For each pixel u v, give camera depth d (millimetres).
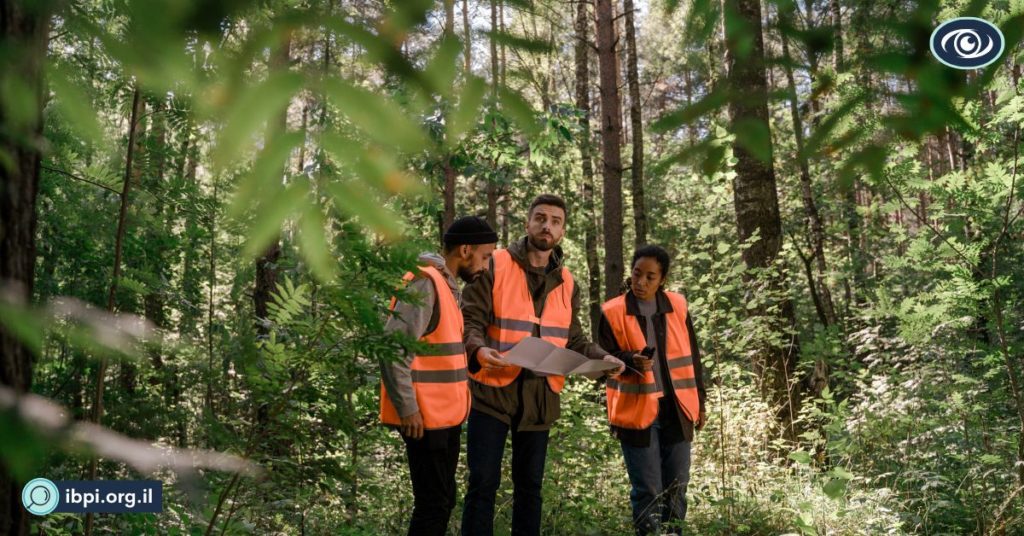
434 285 3201
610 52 11398
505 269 3928
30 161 931
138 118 2197
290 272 1908
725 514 4586
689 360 4387
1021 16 642
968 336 5473
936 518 4402
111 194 2725
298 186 468
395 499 4340
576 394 6004
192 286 4312
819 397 7230
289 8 459
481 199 17281
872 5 661
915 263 5156
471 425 3762
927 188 4793
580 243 18156
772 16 668
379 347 1877
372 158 468
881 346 6891
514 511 3859
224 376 2139
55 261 3061
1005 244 5238
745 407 6648
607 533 4504
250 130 445
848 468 4898
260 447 2049
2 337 913
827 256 14562
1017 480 4637
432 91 480
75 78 482
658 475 4219
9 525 1026
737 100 655
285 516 3111
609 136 11391
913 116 666
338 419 2027
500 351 3840
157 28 423
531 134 521
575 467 5180
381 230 488
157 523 2678
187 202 2416
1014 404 5418
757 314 7188
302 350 1922
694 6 669
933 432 5117
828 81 680
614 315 4352
